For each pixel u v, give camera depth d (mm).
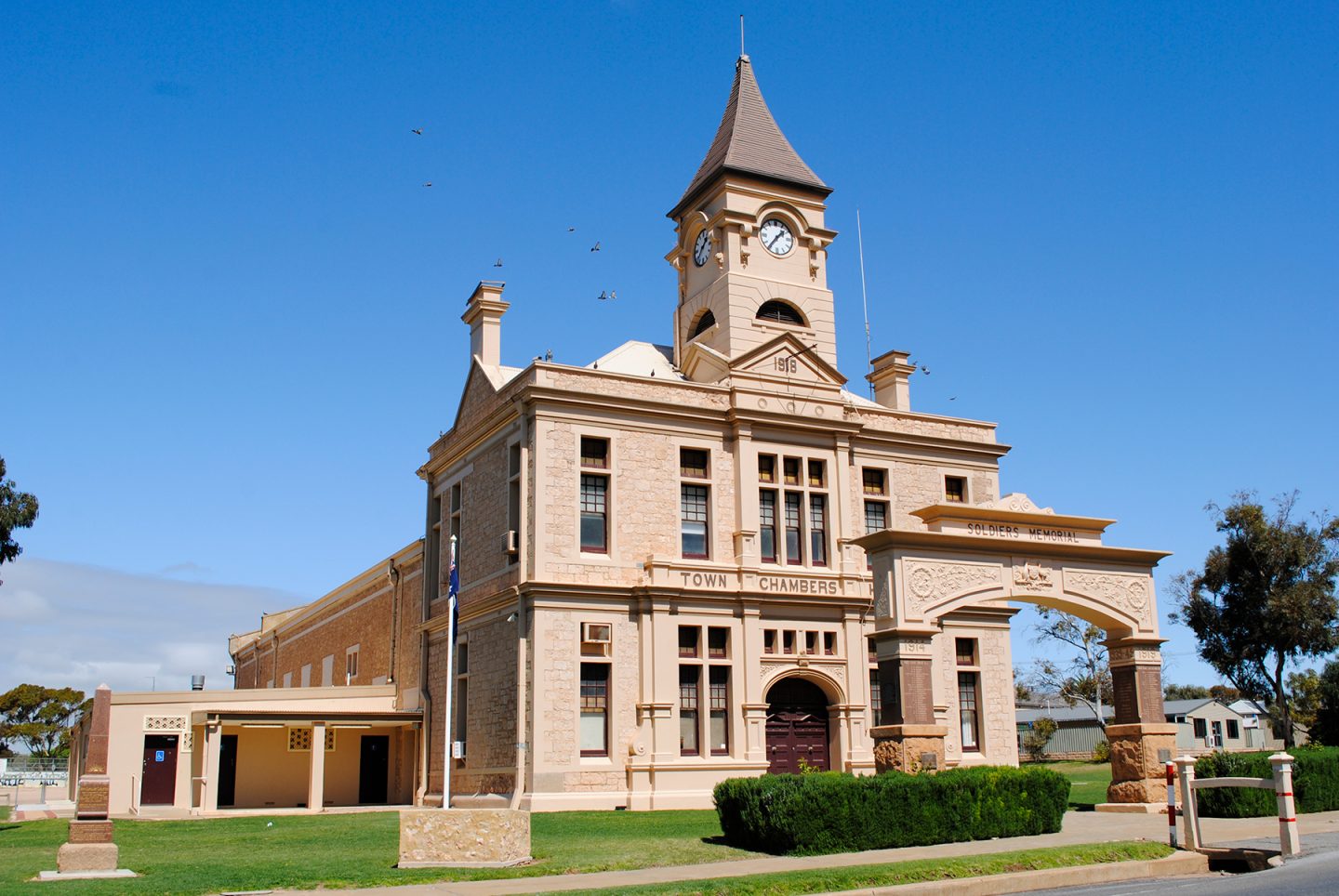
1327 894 14672
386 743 44312
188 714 39812
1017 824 21938
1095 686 73000
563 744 31078
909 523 37938
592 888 16031
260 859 20797
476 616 35344
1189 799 19812
